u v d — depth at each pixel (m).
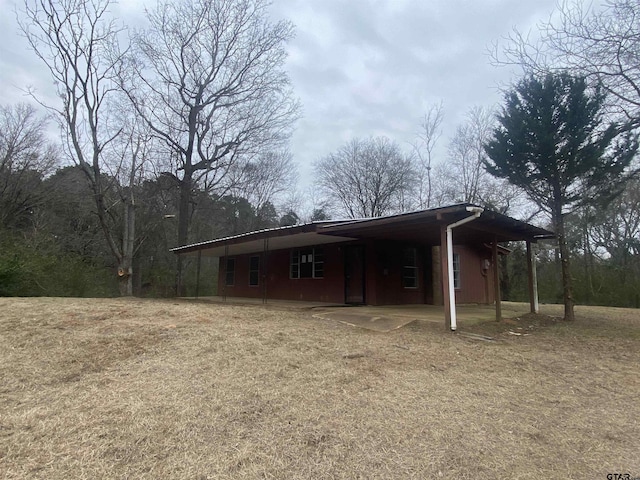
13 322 6.62
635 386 4.47
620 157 9.45
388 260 12.02
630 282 18.66
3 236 16.42
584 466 2.66
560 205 10.29
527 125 10.05
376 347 5.70
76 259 17.41
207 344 5.51
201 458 2.69
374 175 31.56
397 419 3.35
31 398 3.78
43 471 2.52
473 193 22.80
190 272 24.30
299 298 13.74
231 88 20.70
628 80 7.93
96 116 15.88
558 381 4.58
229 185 24.34
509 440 3.03
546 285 20.73
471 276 14.98
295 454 2.75
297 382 4.18
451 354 5.56
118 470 2.54
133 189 18.09
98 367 4.64
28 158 19.94
